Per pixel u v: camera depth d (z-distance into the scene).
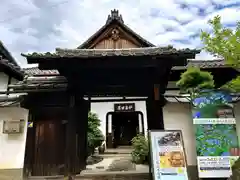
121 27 8.79
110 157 13.71
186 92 7.00
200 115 6.35
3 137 7.70
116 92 7.42
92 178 6.87
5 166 7.39
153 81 6.96
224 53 4.85
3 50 10.63
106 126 17.95
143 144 10.84
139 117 18.55
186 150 7.07
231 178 5.59
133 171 8.07
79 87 7.13
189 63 10.12
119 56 5.99
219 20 5.11
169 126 7.32
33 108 7.26
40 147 7.13
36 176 6.86
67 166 6.48
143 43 8.61
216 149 6.06
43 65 6.21
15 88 7.22
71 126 6.80
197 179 6.62
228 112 6.33
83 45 8.73
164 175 5.38
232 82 5.18
